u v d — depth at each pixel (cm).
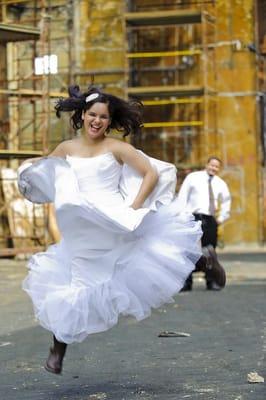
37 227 3231
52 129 3547
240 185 3644
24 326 1417
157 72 3700
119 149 921
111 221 884
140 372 1017
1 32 2966
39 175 916
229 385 929
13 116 3462
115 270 902
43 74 3070
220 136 3653
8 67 3525
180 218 935
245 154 3650
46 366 908
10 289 2042
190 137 3644
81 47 3684
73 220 894
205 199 1956
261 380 944
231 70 3662
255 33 3662
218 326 1380
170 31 3672
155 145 3675
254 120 3650
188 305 1669
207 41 3650
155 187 934
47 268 907
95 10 3669
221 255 3197
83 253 898
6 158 3061
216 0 3656
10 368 1059
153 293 915
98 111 918
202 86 3550
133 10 3700
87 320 886
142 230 912
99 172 915
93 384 956
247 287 2028
